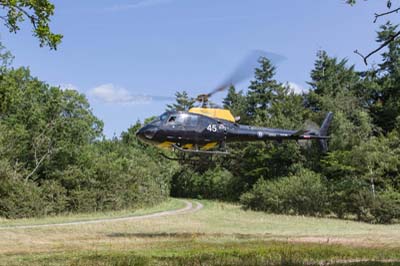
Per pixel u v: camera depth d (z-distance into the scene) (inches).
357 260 486.6
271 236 954.1
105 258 512.4
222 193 2856.8
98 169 1950.1
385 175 1772.9
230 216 1748.3
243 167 2691.9
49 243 791.1
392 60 2390.5
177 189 3284.9
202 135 782.5
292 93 2994.6
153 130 767.1
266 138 855.1
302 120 2564.0
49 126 1895.9
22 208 1550.2
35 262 496.7
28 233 1013.8
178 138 772.6
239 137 824.9
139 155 2773.1
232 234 1014.4
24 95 1872.5
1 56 1651.1
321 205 1823.3
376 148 1744.6
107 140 2674.7
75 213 1770.4
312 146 2294.5
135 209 2065.7
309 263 451.5
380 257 512.7
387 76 2393.0
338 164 1891.0
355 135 1943.9
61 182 1825.8
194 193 3117.6
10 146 1712.6
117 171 2046.0
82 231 1099.9
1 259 523.2
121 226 1284.4
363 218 1632.6
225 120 815.1
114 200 1953.7
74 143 1950.1
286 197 1911.9
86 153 1962.4
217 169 2974.9
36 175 1828.2
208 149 831.7
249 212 1968.5
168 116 777.6
